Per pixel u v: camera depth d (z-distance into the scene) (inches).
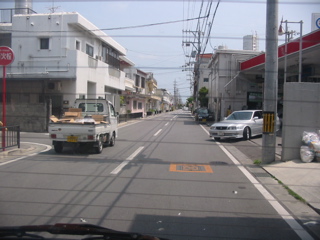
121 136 698.2
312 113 373.4
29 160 383.6
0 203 219.5
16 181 279.6
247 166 373.4
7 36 814.5
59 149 443.2
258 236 174.1
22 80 754.2
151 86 2117.4
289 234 177.8
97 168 341.7
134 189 260.8
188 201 232.5
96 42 946.7
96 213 203.3
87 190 255.0
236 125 612.7
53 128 426.0
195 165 372.5
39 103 717.3
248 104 999.0
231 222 193.6
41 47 790.5
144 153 455.5
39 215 197.2
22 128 721.6
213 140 637.9
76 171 324.2
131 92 1430.9
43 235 153.9
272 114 378.0
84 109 518.0
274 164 367.9
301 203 235.0
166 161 394.3
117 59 1180.5
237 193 257.0
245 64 944.3
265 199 242.8
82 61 797.9
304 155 360.2
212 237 171.2
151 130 874.1
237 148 529.0
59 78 745.0
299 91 374.3
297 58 698.2
